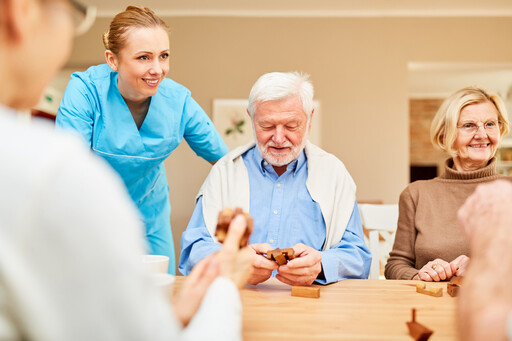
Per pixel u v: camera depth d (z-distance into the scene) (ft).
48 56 1.39
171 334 1.31
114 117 5.18
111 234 1.19
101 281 1.16
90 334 1.17
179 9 13.42
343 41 13.43
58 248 1.14
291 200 4.64
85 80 5.09
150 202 5.98
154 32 4.76
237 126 13.48
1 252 1.11
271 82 4.33
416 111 22.93
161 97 5.48
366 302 3.05
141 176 5.61
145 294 1.27
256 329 2.43
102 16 13.42
